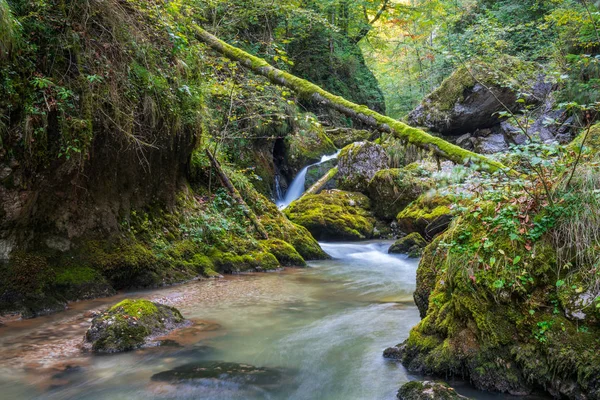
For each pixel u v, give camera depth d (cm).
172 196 805
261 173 1511
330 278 790
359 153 1497
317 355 406
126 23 645
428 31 2333
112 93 606
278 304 590
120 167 670
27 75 519
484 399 310
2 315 499
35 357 393
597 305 293
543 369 304
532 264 337
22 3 531
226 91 1096
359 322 507
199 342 437
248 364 387
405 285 729
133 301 467
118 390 337
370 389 335
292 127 1662
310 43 2025
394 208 1333
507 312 332
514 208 374
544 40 1394
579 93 989
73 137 552
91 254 616
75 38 566
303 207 1324
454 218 434
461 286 355
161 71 719
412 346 371
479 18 1691
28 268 536
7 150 497
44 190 559
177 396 329
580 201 343
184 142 807
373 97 2495
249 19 1376
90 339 421
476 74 1516
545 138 1270
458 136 1705
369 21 2289
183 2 955
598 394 275
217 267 798
